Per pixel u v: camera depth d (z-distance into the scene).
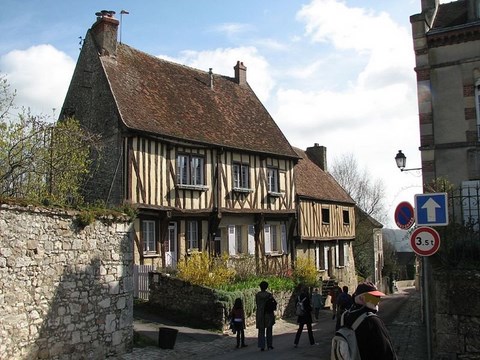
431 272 8.80
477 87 14.01
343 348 3.94
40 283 8.95
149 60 21.77
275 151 23.48
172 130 18.83
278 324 17.25
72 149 13.87
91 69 19.11
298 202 25.81
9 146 12.52
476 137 13.75
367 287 4.14
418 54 14.62
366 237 38.06
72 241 9.80
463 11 15.34
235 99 24.72
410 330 13.55
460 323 7.64
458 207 10.45
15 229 8.47
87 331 10.02
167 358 10.98
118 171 17.17
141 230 17.38
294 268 23.11
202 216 19.69
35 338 8.73
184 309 15.37
